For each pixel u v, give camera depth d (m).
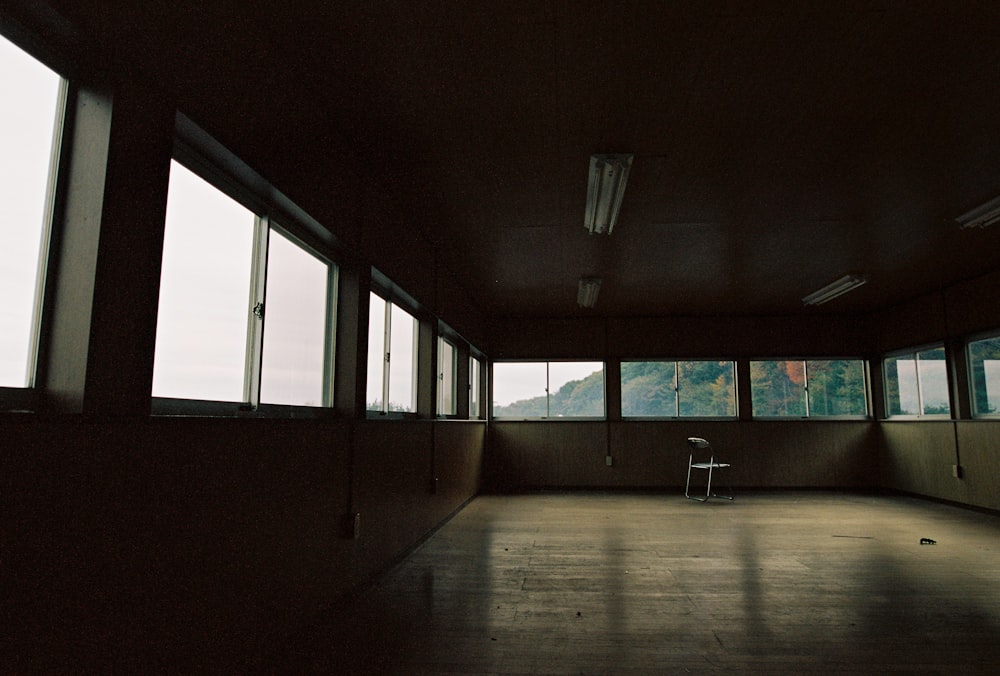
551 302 8.65
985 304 6.98
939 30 2.61
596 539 5.41
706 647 2.81
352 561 3.55
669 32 2.60
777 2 2.41
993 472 6.88
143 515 1.79
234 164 2.37
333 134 3.32
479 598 3.59
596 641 2.89
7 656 1.34
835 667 2.58
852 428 9.31
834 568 4.33
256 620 2.45
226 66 2.24
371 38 2.62
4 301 1.50
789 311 9.38
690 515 6.83
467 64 2.82
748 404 9.48
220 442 2.21
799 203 4.72
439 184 4.25
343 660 2.65
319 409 3.42
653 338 9.68
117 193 1.71
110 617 1.65
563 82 2.98
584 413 9.69
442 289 6.31
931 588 3.80
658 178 4.21
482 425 9.20
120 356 1.72
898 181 4.28
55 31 1.59
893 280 7.33
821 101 3.20
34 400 1.58
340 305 3.71
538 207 4.73
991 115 3.36
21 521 1.38
